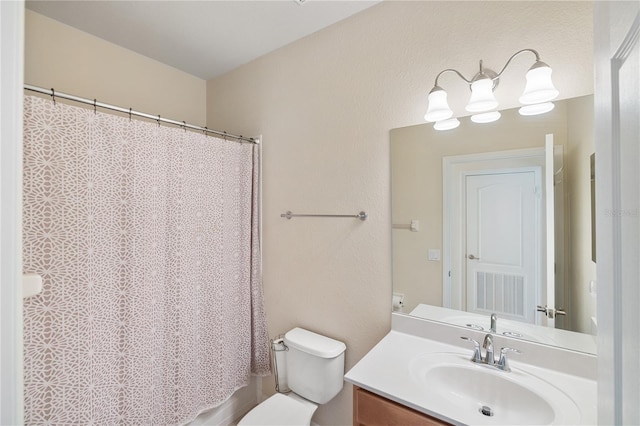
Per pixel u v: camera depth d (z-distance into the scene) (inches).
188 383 60.1
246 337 73.6
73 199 44.8
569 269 41.9
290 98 71.5
